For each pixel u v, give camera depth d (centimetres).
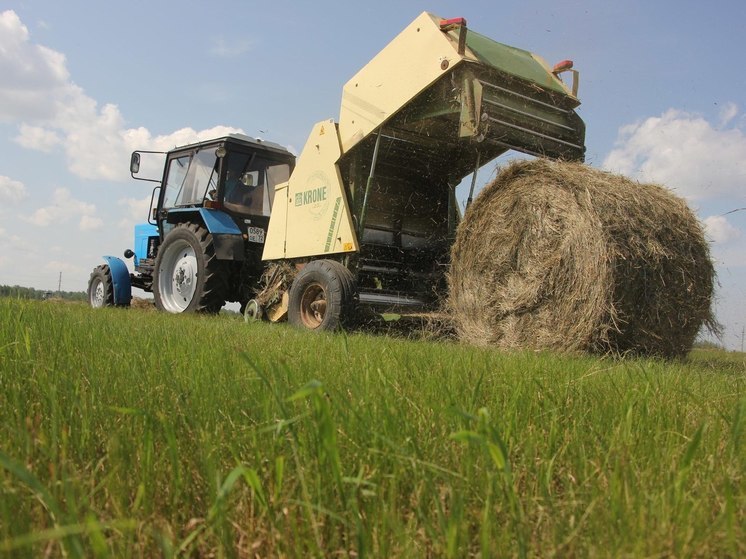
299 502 122
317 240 781
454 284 683
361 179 759
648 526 121
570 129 712
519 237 616
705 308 603
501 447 115
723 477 154
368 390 222
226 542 122
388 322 770
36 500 133
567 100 714
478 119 629
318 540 119
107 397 221
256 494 132
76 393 200
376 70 722
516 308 611
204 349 337
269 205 981
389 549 120
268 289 842
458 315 677
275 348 383
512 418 194
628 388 265
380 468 149
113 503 132
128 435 174
